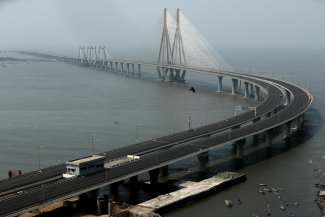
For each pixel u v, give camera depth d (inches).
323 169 5329.7
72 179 4220.0
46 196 3752.5
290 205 4237.2
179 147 5447.8
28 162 5674.2
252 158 5880.9
